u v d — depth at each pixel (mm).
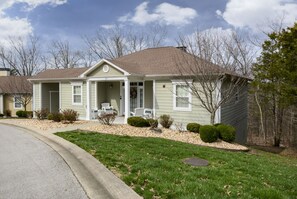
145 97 17859
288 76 12750
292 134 19766
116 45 39781
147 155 8031
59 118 16969
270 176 6973
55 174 6426
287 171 8078
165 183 5449
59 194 5203
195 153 8875
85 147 9062
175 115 16016
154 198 4805
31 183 5816
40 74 23500
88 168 6801
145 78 16922
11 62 40781
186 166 7133
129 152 8312
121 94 19484
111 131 13078
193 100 15359
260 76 15195
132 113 18484
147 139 11023
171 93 16125
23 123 17266
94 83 19422
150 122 14547
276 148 17469
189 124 14203
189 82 15281
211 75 13531
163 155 8461
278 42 14141
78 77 18453
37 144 10258
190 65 15039
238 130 19250
